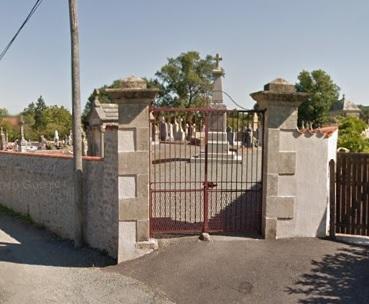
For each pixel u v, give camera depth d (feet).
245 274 18.37
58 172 33.40
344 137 50.80
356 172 22.27
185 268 19.57
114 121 49.93
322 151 22.17
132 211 21.72
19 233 34.22
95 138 51.88
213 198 31.63
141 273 20.03
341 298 15.84
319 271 18.16
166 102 210.18
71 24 27.27
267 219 22.03
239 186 35.35
